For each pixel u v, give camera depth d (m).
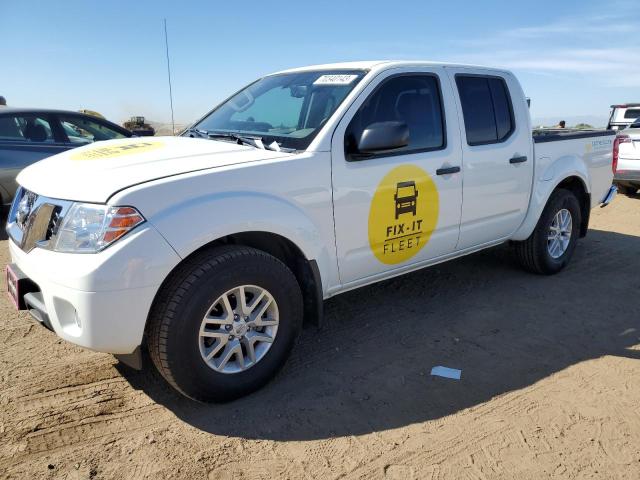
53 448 2.62
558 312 4.35
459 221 4.13
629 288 4.93
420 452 2.63
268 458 2.58
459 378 3.32
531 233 4.95
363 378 3.31
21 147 7.19
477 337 3.89
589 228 7.38
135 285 2.55
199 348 2.79
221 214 2.78
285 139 3.40
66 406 2.96
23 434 2.71
